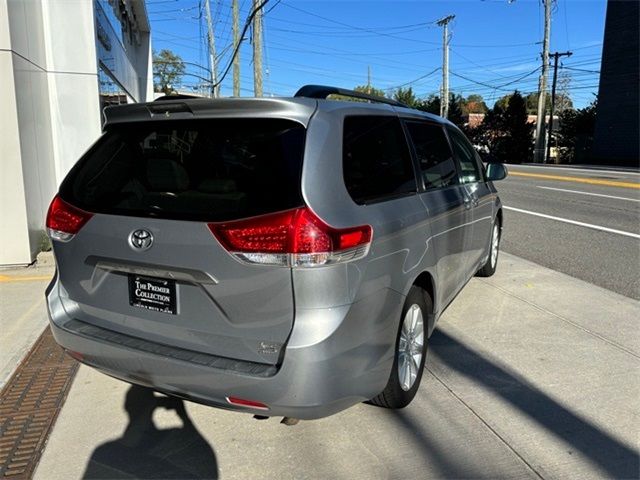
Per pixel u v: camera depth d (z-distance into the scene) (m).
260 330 2.46
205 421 3.20
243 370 2.45
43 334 4.51
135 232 2.66
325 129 2.62
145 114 2.85
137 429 3.12
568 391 3.53
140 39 27.61
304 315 2.39
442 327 4.66
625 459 2.83
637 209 11.97
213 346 2.58
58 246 3.03
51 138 8.34
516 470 2.74
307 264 2.36
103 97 11.31
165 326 2.69
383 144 3.18
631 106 33.75
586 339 4.40
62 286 3.11
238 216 2.44
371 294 2.63
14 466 2.78
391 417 3.21
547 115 63.12
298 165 2.46
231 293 2.47
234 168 2.57
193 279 2.54
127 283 2.79
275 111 2.57
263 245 2.38
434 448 2.92
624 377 3.73
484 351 4.16
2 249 6.55
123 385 3.64
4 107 6.35
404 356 3.16
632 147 33.81
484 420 3.19
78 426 3.15
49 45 8.35
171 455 2.88
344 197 2.59
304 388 2.38
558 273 6.47
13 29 6.40
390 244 2.80
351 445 2.95
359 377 2.58
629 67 33.66
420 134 3.83
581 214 11.30
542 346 4.26
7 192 6.48
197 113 2.68
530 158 48.28
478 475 2.70
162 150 2.77
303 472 2.73
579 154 39.47
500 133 51.47
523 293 5.63
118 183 2.87
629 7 33.34
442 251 3.69
